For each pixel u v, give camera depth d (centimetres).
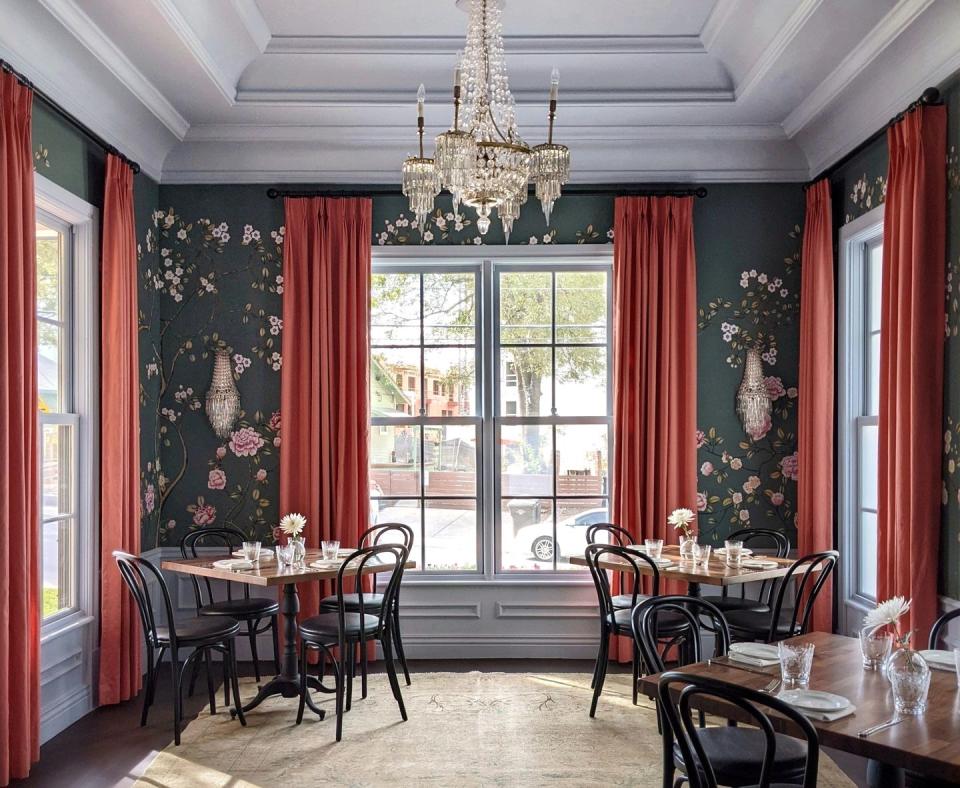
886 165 438
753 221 538
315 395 522
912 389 367
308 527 520
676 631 417
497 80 371
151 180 527
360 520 521
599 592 434
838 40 400
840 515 492
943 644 362
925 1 344
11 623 339
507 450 548
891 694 243
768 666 267
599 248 538
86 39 384
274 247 539
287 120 509
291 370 527
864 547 484
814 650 275
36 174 387
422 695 455
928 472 365
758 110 493
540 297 552
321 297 526
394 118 507
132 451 468
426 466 548
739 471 532
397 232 541
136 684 457
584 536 546
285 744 384
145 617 405
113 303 445
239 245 538
